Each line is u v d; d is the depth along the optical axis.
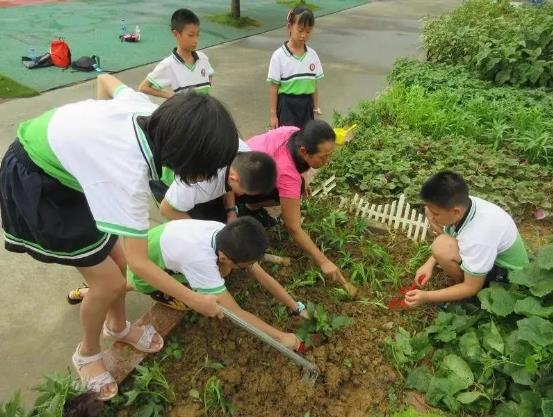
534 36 6.88
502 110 5.55
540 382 2.30
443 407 2.52
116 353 2.67
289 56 4.66
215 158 1.62
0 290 3.31
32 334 3.01
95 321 2.38
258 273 2.82
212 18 11.11
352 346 2.85
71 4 11.62
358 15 13.05
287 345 2.70
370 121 5.50
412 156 4.75
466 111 5.61
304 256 3.50
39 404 2.24
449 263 3.01
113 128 1.80
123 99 2.18
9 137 5.23
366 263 3.48
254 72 7.90
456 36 7.45
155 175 1.81
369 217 3.94
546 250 2.72
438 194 2.63
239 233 2.43
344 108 6.67
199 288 2.62
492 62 6.69
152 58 8.13
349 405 2.58
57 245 2.11
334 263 3.47
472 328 2.78
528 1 14.41
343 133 4.91
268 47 9.42
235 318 2.36
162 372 2.68
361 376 2.71
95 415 2.23
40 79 6.94
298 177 3.10
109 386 2.46
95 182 1.80
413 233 3.78
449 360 2.60
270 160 2.77
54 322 3.11
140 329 2.71
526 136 5.05
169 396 2.54
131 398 2.38
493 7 9.91
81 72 7.30
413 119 5.43
